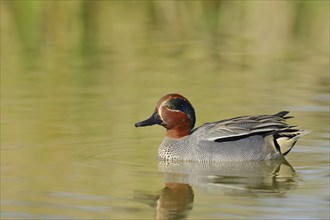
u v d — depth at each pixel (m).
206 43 24.64
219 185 12.74
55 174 13.13
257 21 27.05
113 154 14.45
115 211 11.34
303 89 19.02
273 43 24.53
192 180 13.03
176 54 23.16
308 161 14.14
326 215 11.12
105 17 27.67
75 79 20.20
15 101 18.00
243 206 11.59
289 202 11.73
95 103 17.83
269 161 14.34
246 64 21.91
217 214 11.21
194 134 14.59
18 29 26.20
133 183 12.75
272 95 18.44
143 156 14.42
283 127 14.41
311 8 27.70
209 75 20.59
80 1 27.66
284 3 28.14
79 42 24.69
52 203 11.65
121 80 20.06
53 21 27.02
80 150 14.59
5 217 11.07
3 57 22.77
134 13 28.34
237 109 17.22
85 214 11.20
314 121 16.33
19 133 15.52
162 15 28.14
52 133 15.55
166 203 11.73
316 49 23.66
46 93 18.75
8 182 12.65
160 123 14.68
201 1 29.00
